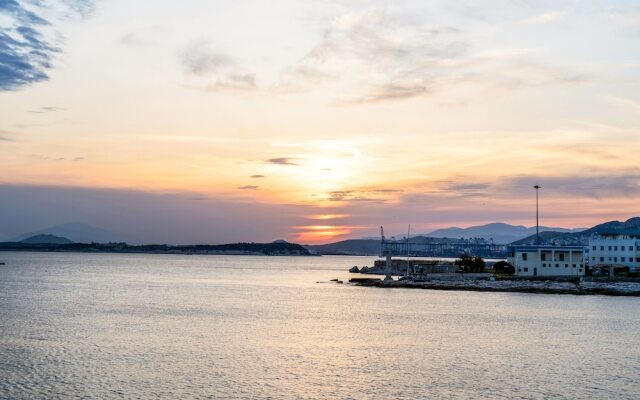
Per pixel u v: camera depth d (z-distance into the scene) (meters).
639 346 91.56
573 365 77.12
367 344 91.50
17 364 73.94
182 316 124.31
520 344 92.12
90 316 122.31
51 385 64.38
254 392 63.00
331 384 66.56
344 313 132.00
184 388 64.00
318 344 91.12
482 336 99.50
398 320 120.00
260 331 103.75
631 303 154.25
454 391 64.25
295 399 60.78
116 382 65.81
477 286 199.62
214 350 85.00
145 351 83.44
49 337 94.31
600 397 62.59
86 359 77.44
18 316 121.19
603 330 107.12
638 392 64.69
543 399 61.66
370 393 63.19
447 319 121.44
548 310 137.88
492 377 70.25
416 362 78.25
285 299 168.62
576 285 189.62
